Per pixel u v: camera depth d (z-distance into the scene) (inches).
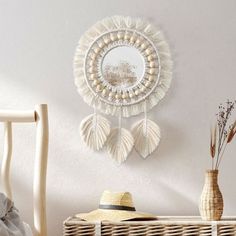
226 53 113.9
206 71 113.7
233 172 112.9
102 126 113.0
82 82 113.5
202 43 113.8
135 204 113.0
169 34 113.7
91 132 113.0
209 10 114.2
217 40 113.9
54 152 113.5
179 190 112.9
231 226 97.2
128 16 113.7
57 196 113.0
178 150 113.3
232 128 103.9
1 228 82.2
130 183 113.0
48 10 114.0
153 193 113.0
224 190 112.7
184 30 113.9
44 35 113.7
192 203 112.8
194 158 113.3
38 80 113.7
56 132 113.5
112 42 113.6
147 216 102.2
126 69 113.6
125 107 113.5
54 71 113.7
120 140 113.0
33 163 113.1
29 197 112.9
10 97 113.5
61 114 113.6
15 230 86.5
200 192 112.9
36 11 114.0
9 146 101.9
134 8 113.9
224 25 114.0
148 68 113.4
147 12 114.0
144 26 113.7
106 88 113.5
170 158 113.3
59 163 113.4
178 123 113.5
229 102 113.2
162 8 114.0
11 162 113.0
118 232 97.8
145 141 112.8
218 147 110.8
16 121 96.0
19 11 113.8
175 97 113.6
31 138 113.4
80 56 113.6
